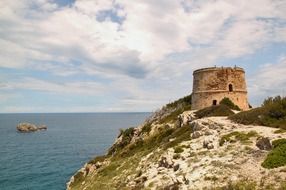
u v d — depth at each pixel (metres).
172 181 29.00
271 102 55.34
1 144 159.88
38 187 80.12
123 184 41.62
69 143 169.00
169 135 63.59
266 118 48.84
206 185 25.00
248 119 50.19
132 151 70.50
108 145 161.88
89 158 122.50
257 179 23.70
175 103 99.12
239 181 23.77
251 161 27.83
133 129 87.19
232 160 29.22
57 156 126.44
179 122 68.56
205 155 33.53
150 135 74.38
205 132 47.09
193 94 79.56
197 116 64.81
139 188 33.09
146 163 47.66
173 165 35.06
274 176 23.48
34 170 98.88
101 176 56.91
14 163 109.25
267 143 30.77
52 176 91.81
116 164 61.00
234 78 74.88
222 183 24.61
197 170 28.92
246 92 78.94
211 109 65.00
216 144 36.59
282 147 27.22
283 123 45.56
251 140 35.03
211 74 74.50
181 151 39.44
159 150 52.09
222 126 48.66
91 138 196.00
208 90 74.44
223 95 73.25
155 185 31.02
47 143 167.75
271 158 26.12
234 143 35.25
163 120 82.75
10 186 80.38
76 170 100.50
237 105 74.25
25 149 143.88
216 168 27.83
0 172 95.12
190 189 25.14
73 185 70.31
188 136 51.97
